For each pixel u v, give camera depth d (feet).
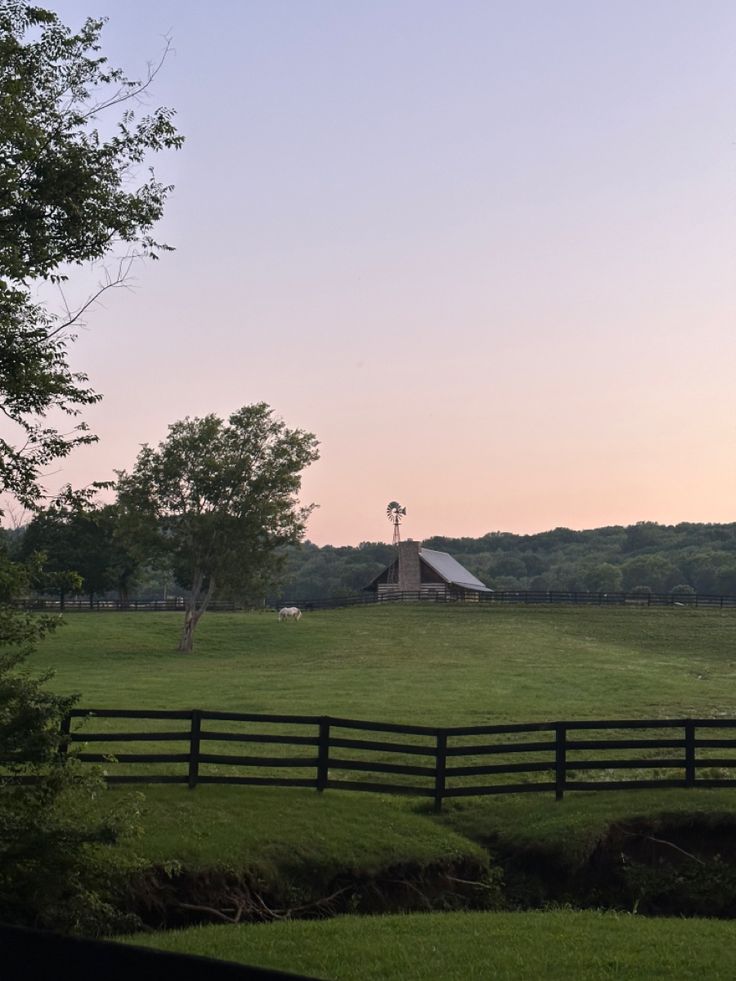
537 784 63.93
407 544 302.66
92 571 257.14
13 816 39.11
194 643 187.83
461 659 161.68
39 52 46.37
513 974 35.42
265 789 64.34
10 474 43.11
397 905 52.24
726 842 57.98
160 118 47.03
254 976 12.08
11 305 43.32
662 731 95.14
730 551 611.47
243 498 176.76
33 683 41.24
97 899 39.52
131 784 62.23
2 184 42.98
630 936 41.42
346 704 107.96
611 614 235.61
